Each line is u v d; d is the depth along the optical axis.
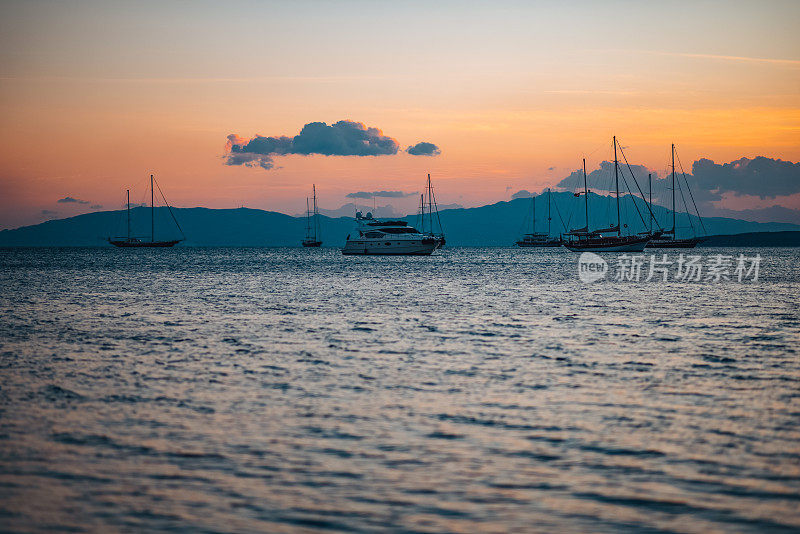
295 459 14.21
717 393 19.86
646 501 12.23
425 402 18.83
